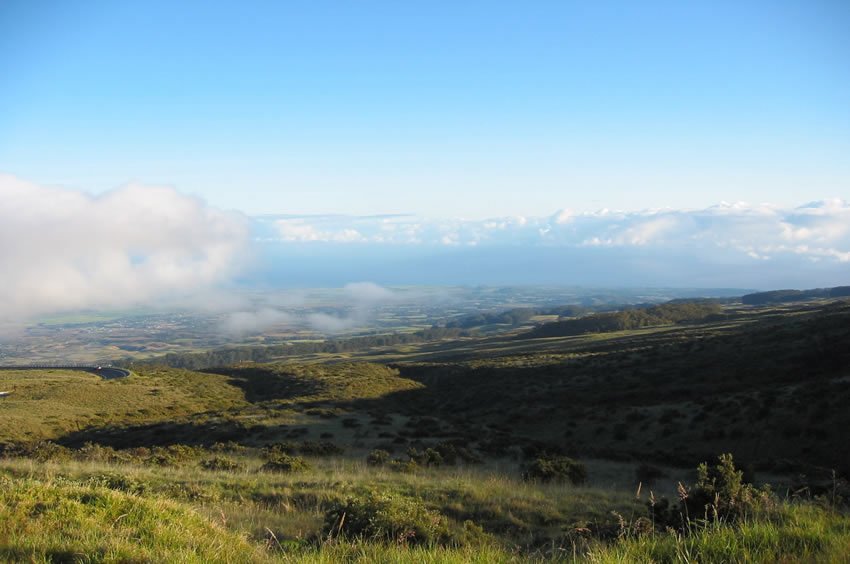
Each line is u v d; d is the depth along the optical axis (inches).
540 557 295.3
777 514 263.6
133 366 3161.9
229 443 969.5
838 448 803.4
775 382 1331.2
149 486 496.7
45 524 271.1
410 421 1339.8
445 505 472.7
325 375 2459.4
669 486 660.1
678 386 1493.6
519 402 1674.5
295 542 315.3
